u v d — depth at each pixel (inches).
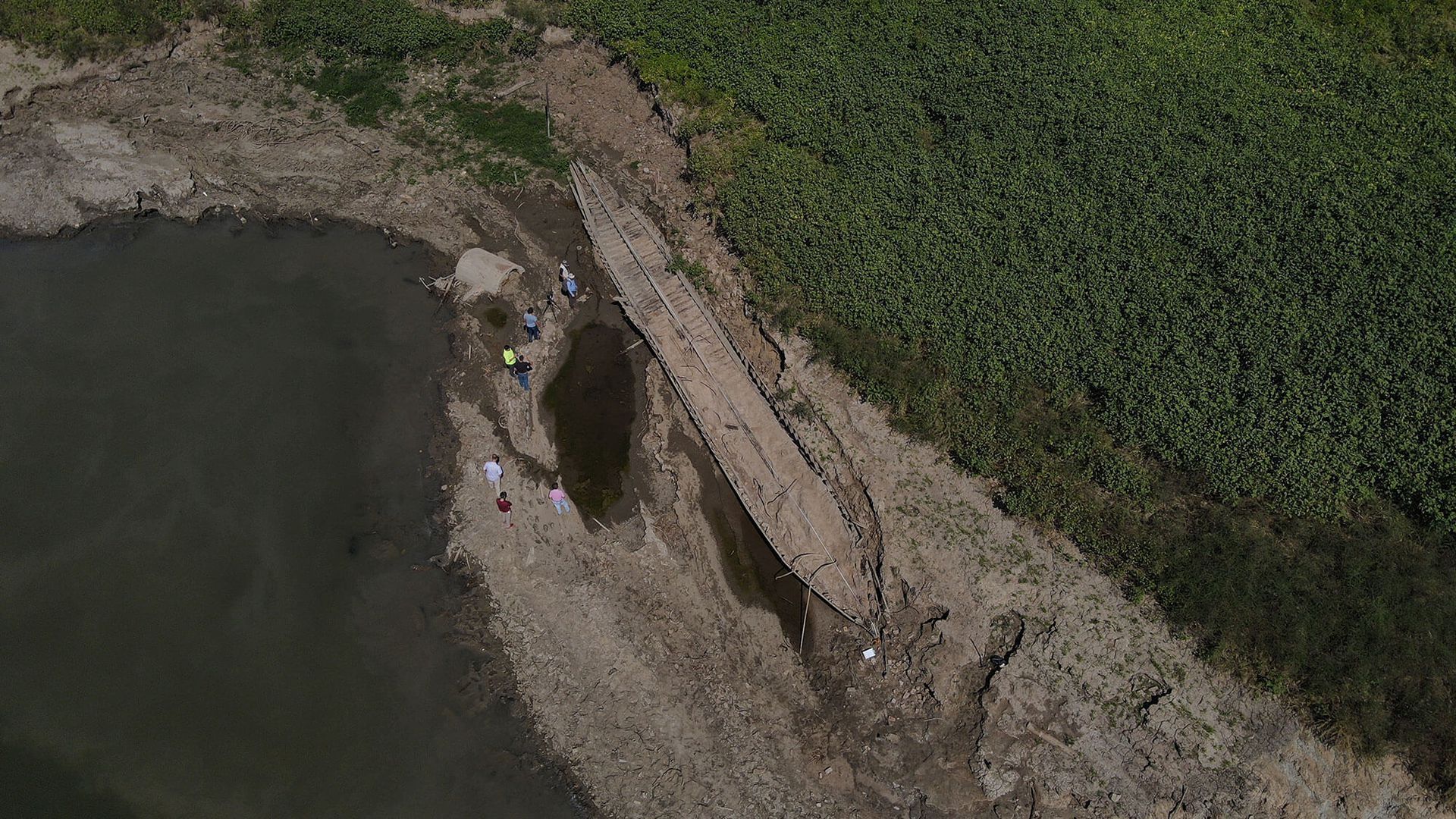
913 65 1553.9
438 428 1304.1
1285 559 1059.3
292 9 1689.2
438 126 1604.3
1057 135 1435.8
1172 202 1334.9
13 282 1438.2
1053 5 1610.5
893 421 1219.9
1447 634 997.8
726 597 1179.9
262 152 1565.0
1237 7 1592.0
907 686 1107.9
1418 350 1159.0
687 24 1642.5
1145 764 1019.3
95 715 1063.6
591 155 1572.3
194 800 1021.8
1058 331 1237.7
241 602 1143.6
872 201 1400.1
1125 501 1123.3
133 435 1269.7
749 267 1378.0
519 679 1116.5
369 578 1173.1
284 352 1363.2
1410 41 1518.2
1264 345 1187.3
